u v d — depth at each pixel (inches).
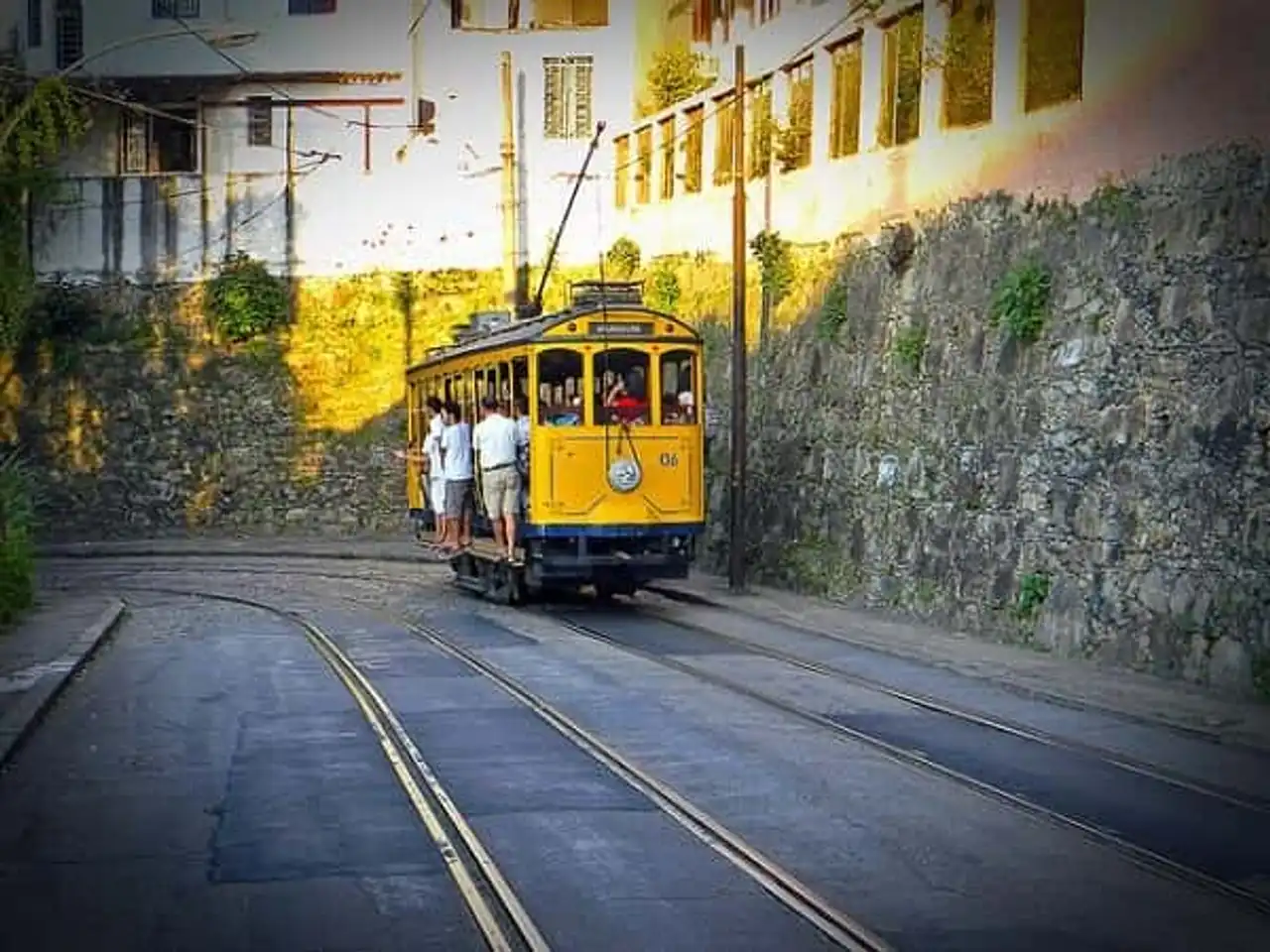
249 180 1609.3
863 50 1001.5
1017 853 363.6
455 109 1574.8
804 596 973.2
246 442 1621.6
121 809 417.7
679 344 931.3
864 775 446.0
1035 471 751.1
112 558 1450.5
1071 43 780.0
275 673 674.2
